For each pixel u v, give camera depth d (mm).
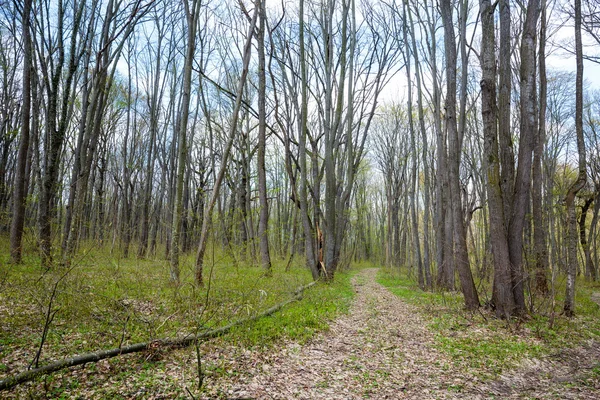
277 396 4895
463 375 6082
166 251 21984
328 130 18641
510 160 10930
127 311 7125
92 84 14828
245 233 21812
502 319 10031
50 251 10523
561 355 7367
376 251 58219
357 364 6379
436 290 16938
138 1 12547
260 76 16344
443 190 17656
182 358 5746
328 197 18594
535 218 14789
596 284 25469
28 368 4527
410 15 18156
